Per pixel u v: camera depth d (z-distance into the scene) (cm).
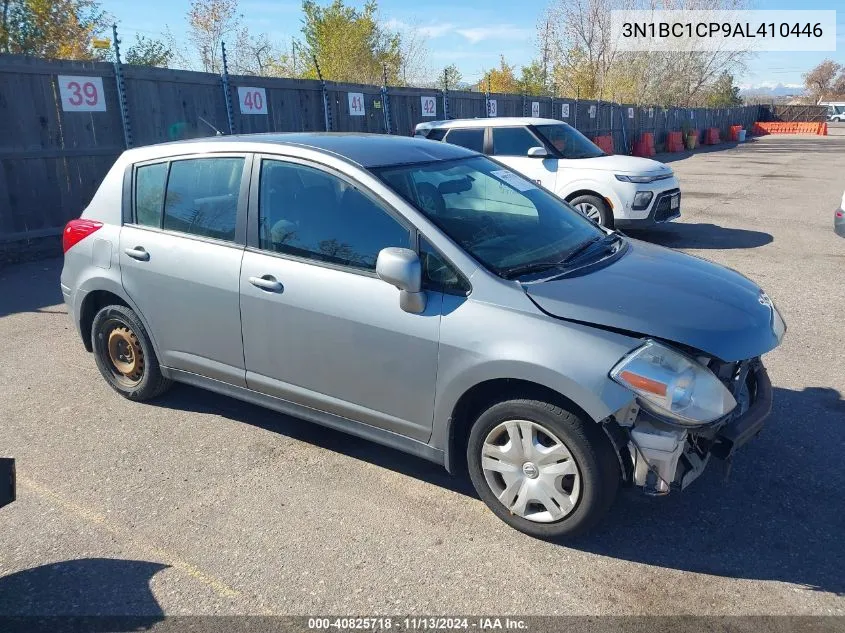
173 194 425
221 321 400
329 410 374
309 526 336
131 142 996
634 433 290
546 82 3844
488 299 317
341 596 288
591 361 291
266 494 363
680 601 284
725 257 912
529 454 315
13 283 788
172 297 418
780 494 360
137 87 997
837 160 2631
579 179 978
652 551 316
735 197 1537
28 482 376
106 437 426
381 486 371
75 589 292
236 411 463
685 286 338
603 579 298
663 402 284
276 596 288
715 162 2572
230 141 410
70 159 936
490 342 309
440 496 362
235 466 392
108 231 450
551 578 298
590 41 3944
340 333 352
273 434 431
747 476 377
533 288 317
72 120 930
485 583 296
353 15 2522
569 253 366
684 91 4750
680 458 304
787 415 446
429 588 292
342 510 349
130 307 446
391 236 345
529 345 301
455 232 342
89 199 968
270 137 412
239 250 391
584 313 303
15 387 501
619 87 3941
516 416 314
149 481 376
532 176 1017
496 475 332
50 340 599
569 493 314
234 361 404
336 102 1349
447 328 320
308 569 304
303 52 2503
